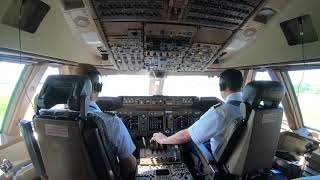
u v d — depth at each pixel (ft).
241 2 4.42
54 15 6.77
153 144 9.21
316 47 6.59
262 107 6.02
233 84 7.10
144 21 5.53
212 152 7.18
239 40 8.95
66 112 4.56
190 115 10.97
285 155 8.74
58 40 8.10
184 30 6.04
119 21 5.56
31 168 7.52
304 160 7.84
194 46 7.48
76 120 4.39
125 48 7.91
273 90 5.84
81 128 4.43
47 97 4.75
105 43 7.36
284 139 10.12
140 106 11.50
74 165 4.90
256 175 7.13
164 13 4.99
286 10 6.40
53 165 5.23
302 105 11.03
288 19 6.68
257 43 8.94
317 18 5.94
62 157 4.93
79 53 10.48
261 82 5.92
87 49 10.87
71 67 11.07
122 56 9.25
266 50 8.89
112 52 8.58
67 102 4.74
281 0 6.05
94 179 4.91
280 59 8.39
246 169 6.43
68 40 8.72
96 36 8.83
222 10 4.78
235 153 6.43
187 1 4.38
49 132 4.74
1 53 6.84
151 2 4.46
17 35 6.24
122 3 4.53
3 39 5.90
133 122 10.78
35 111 4.92
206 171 7.23
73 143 4.59
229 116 6.76
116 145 5.77
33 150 5.54
